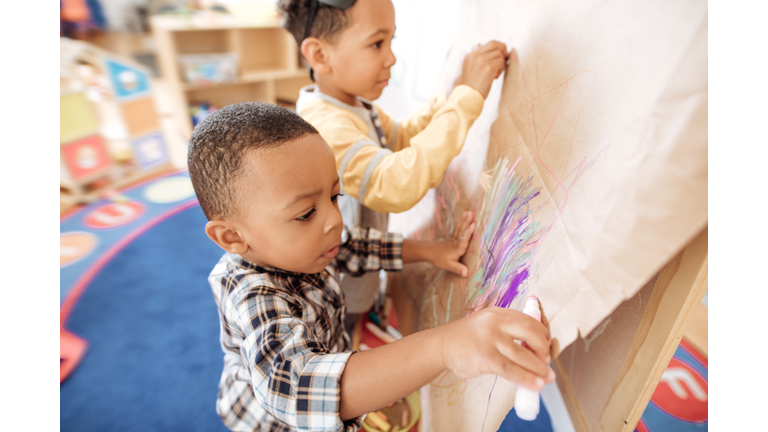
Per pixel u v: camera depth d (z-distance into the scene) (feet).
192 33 8.13
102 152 6.73
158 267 5.24
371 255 2.49
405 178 1.97
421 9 4.15
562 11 1.52
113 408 3.46
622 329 1.73
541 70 1.65
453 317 2.21
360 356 1.38
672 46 0.96
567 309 1.24
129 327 4.33
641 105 1.02
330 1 2.17
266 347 1.43
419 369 1.32
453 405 1.99
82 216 6.22
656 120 0.97
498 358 1.22
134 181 7.20
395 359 1.34
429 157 1.95
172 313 4.53
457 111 1.98
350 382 1.34
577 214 1.25
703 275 1.18
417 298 2.88
